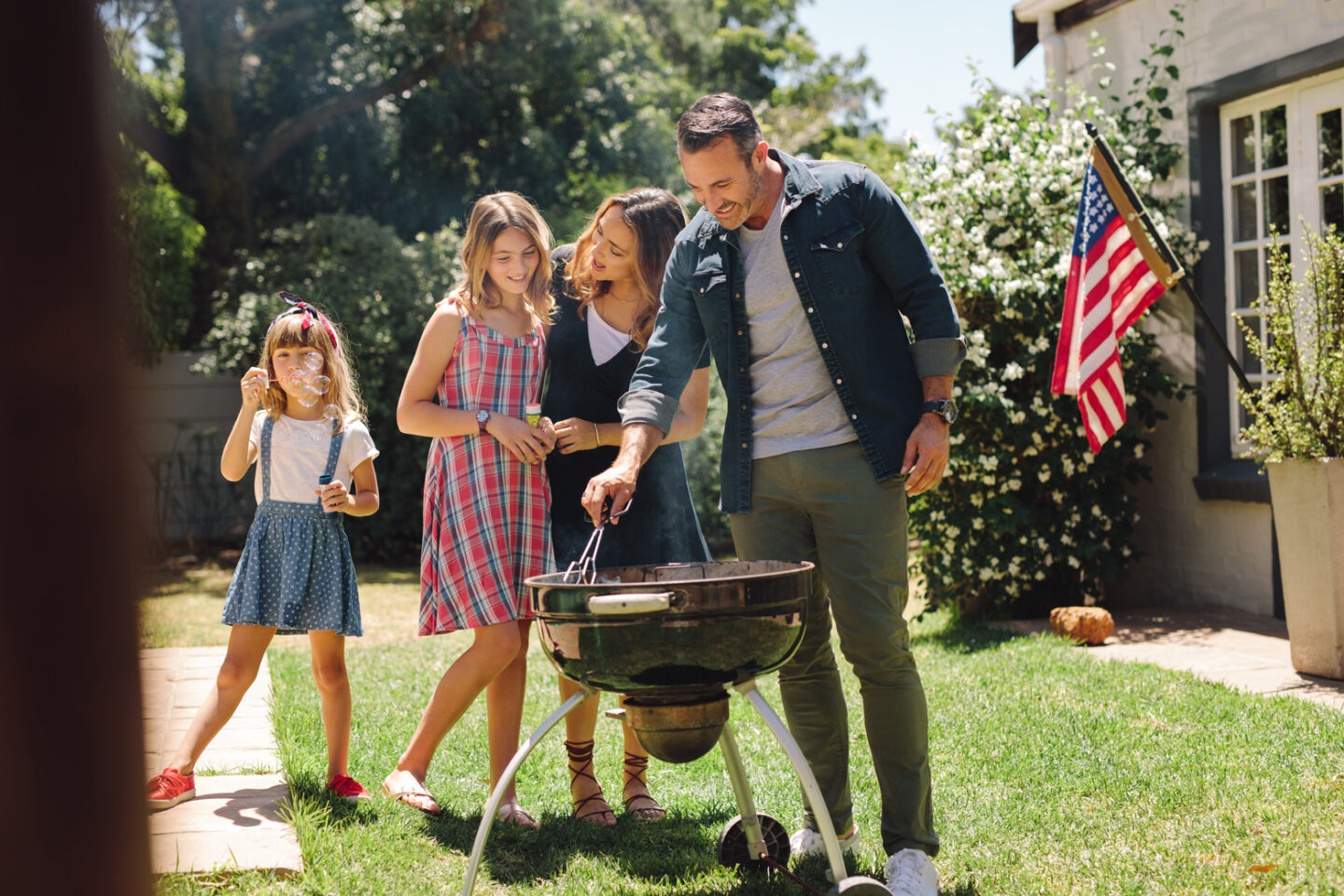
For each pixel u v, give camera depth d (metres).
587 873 2.65
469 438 3.12
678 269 2.74
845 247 2.51
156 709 4.09
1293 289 4.55
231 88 12.49
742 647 2.12
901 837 2.50
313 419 3.22
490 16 12.77
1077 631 5.36
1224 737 3.52
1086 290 5.25
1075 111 6.45
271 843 2.63
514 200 3.16
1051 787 3.16
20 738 1.18
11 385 1.15
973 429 6.15
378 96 13.14
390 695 4.51
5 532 1.16
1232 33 5.92
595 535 2.48
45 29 1.14
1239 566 6.04
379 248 11.09
